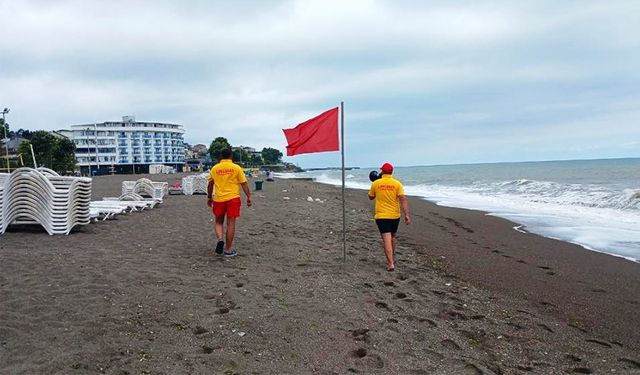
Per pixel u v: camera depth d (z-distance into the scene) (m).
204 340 4.28
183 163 132.75
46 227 9.09
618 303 6.40
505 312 5.83
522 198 23.33
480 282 7.42
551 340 4.93
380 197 7.72
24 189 9.15
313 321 4.94
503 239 11.75
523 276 7.86
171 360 3.80
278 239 9.91
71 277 5.87
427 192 32.34
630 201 17.47
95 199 21.00
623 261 9.04
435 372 3.93
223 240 8.65
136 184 17.58
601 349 4.75
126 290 5.50
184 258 7.49
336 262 7.94
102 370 3.53
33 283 5.53
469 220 15.63
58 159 75.31
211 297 5.52
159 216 12.84
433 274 7.73
